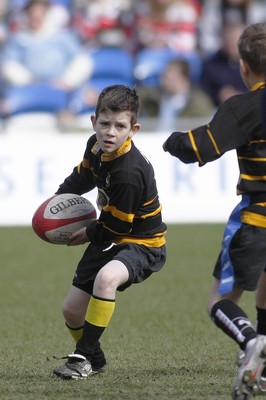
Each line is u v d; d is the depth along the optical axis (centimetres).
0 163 3553
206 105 3975
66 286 2581
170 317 2164
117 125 1402
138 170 1421
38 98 4275
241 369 1188
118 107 1396
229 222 1291
